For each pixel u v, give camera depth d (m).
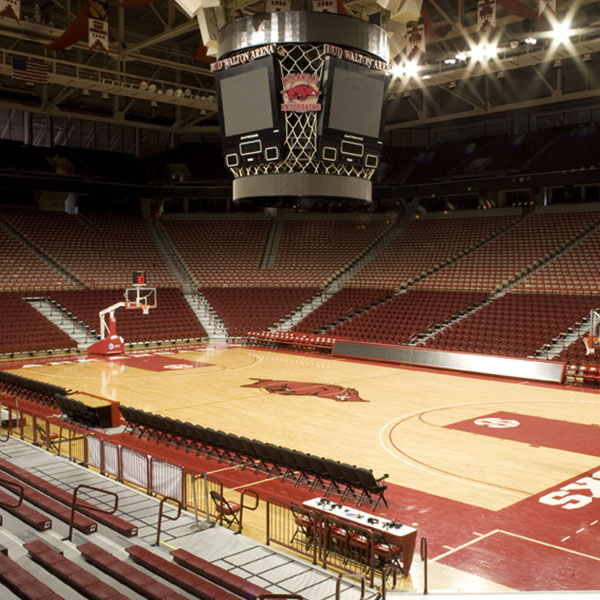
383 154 43.78
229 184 42.06
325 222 42.75
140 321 33.00
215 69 10.12
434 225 39.94
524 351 25.09
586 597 6.99
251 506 10.88
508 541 9.44
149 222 43.53
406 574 8.19
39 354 28.80
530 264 32.19
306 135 9.67
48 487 10.69
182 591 7.20
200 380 22.75
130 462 11.67
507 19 27.38
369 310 32.50
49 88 38.12
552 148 38.47
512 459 13.48
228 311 35.47
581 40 24.00
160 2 29.06
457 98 41.81
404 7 12.37
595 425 16.33
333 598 7.25
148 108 42.88
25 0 28.44
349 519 8.65
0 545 7.98
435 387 21.59
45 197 44.41
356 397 19.88
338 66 9.45
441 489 11.72
